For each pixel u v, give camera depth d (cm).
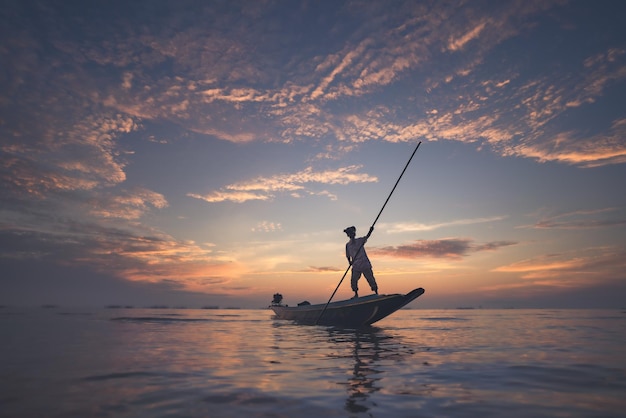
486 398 252
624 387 284
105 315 1725
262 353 474
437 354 460
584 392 269
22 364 387
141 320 1307
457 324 1126
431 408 229
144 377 320
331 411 223
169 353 473
